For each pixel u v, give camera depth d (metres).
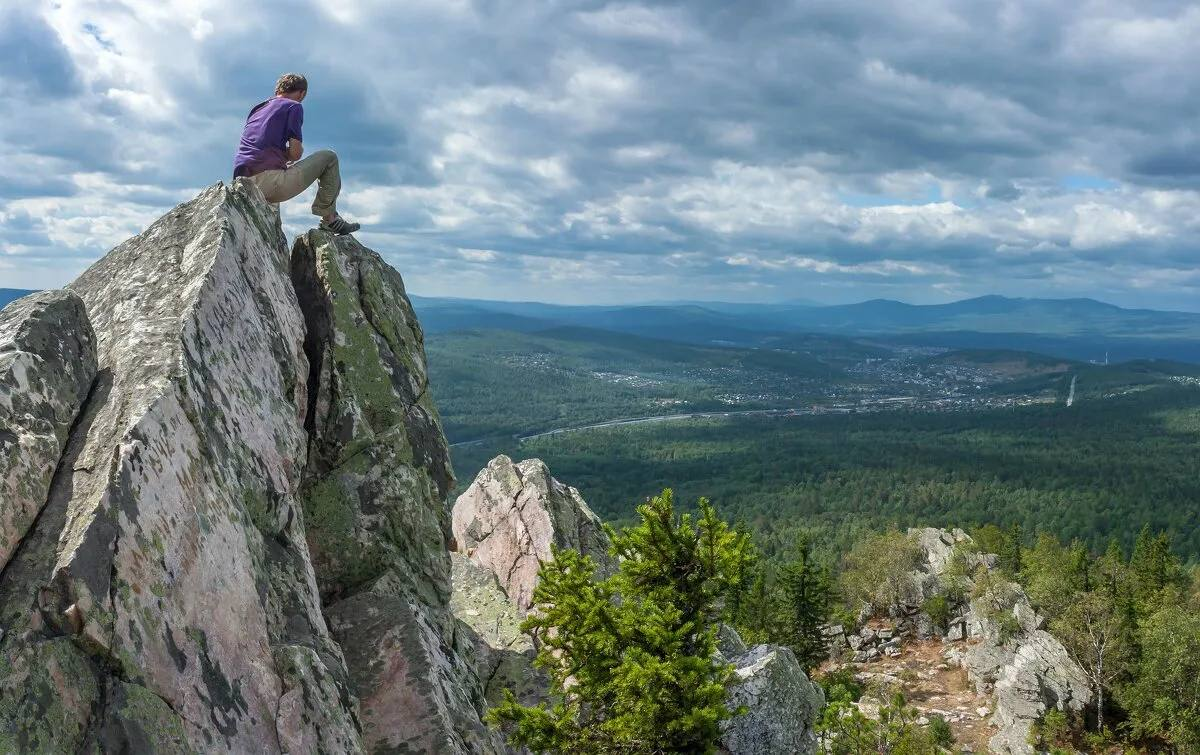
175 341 8.27
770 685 19.22
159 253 10.45
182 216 11.16
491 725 13.68
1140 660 54.34
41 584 5.65
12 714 5.07
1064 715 49.91
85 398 7.74
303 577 9.10
